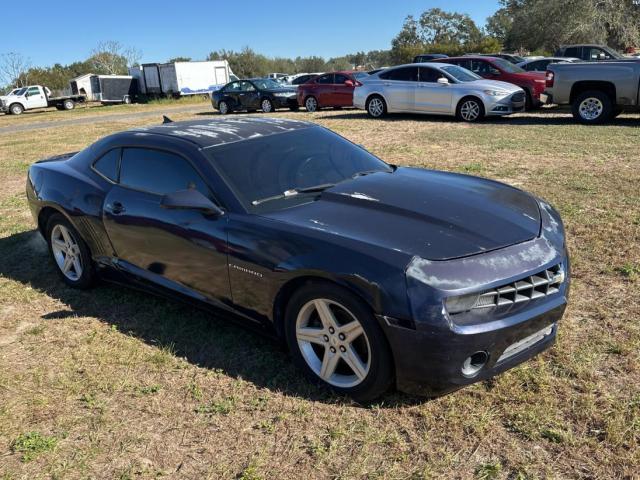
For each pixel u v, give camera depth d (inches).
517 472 102.0
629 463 101.8
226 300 144.5
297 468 106.5
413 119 620.7
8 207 316.5
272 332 139.0
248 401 127.3
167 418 123.3
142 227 159.3
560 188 280.4
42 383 139.1
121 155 173.6
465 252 114.6
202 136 161.5
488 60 645.9
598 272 181.5
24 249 241.9
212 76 1736.0
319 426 117.6
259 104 874.8
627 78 473.7
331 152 166.9
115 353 150.3
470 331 108.7
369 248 116.0
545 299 120.2
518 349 120.8
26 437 118.6
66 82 2957.7
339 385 125.3
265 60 3265.3
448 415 117.7
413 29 3218.5
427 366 110.3
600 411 115.3
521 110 574.2
